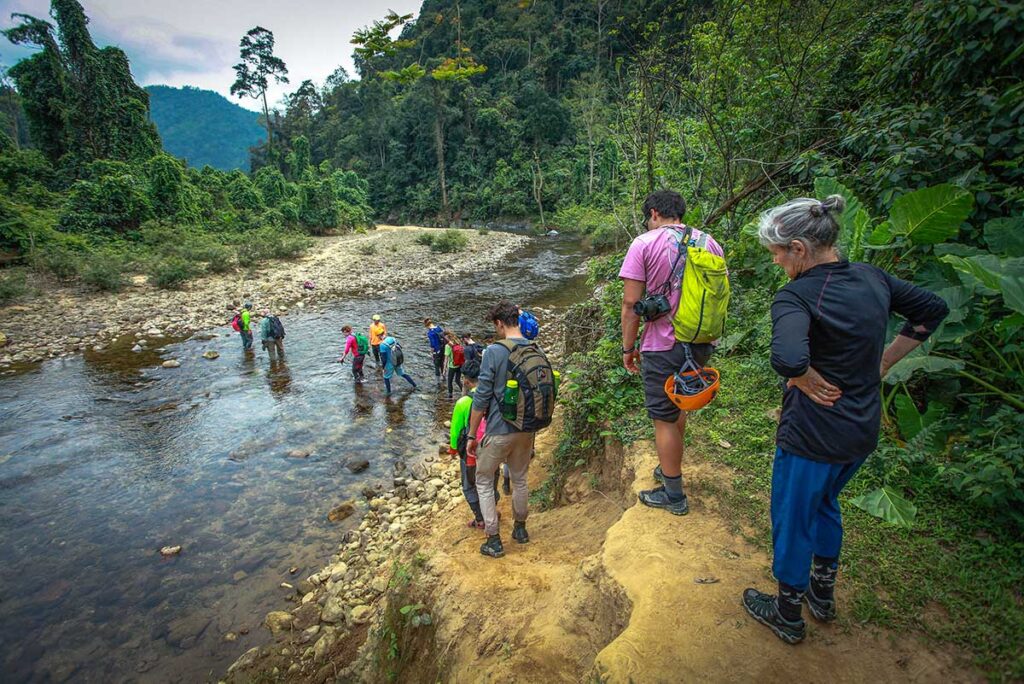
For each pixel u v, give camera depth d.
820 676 1.94
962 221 3.45
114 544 6.30
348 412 9.94
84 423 9.52
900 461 3.03
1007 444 2.78
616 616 2.56
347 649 4.64
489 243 35.88
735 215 7.47
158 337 14.77
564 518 4.53
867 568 2.43
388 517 6.62
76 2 36.53
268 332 12.58
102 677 4.57
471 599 3.47
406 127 67.25
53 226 24.55
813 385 1.81
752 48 7.27
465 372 4.97
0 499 7.21
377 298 19.39
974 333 3.35
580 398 5.14
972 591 2.24
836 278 1.81
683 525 2.90
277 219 38.69
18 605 5.37
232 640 4.93
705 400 2.56
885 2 6.43
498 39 64.06
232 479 7.71
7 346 13.78
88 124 37.28
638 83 7.82
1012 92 3.67
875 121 4.88
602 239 28.48
